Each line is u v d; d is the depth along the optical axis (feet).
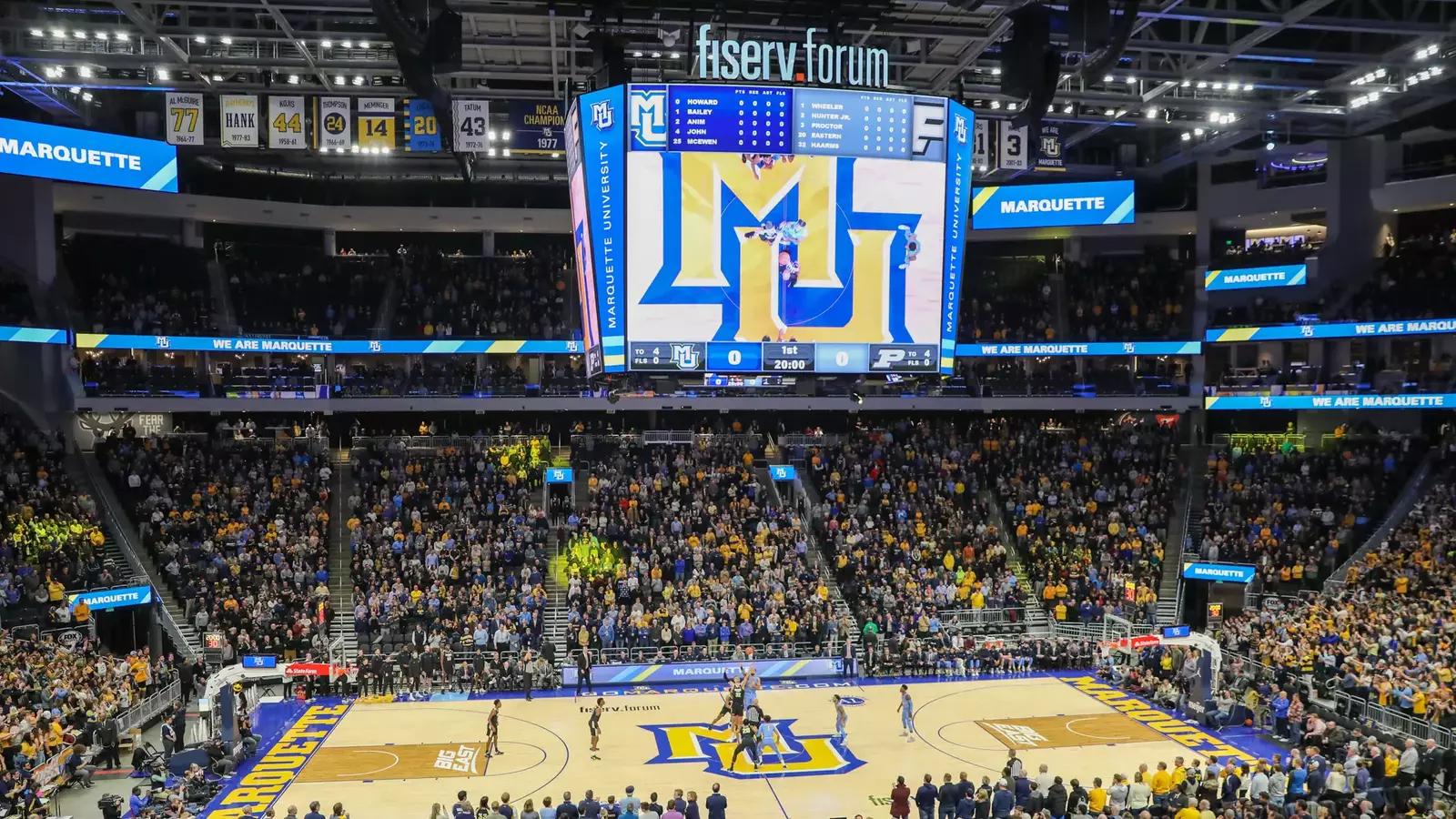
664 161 72.08
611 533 139.33
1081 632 134.62
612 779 91.71
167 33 103.55
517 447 159.84
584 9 72.95
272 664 101.86
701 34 71.87
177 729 97.66
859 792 88.43
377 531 138.10
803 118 73.00
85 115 138.41
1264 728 105.70
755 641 127.65
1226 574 136.15
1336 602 123.65
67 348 145.59
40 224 143.74
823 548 145.28
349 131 115.96
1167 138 161.58
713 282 72.90
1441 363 143.74
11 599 113.39
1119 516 151.23
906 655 127.95
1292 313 161.38
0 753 84.64
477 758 97.40
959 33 97.81
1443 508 136.67
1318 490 148.15
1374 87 126.00
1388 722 99.50
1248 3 113.91
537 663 122.01
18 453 132.98
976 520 151.33
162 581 129.90
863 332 74.84
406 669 121.08
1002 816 77.10
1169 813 75.92
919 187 75.05
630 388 163.43
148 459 143.95
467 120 114.62
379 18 73.10
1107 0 79.41
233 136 114.93
